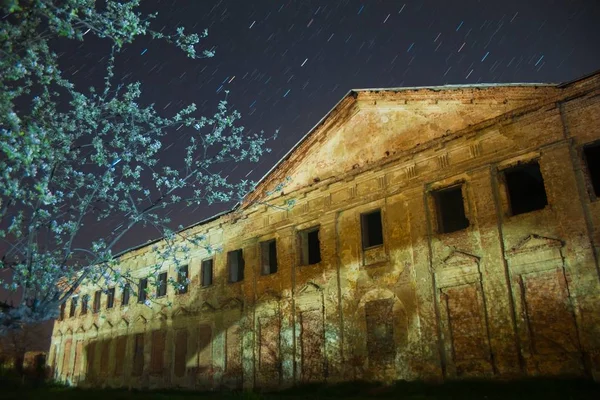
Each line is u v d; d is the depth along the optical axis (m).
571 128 14.66
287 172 22.64
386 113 19.52
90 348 33.44
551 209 14.46
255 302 22.42
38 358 43.47
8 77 8.58
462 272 15.87
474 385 14.11
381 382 16.81
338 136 20.95
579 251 13.59
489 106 16.77
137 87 11.34
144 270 30.67
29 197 9.93
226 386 22.61
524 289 14.45
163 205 11.74
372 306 17.91
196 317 25.59
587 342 12.88
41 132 9.09
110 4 9.14
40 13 8.60
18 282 10.27
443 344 15.71
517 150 15.52
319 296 19.67
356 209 19.50
